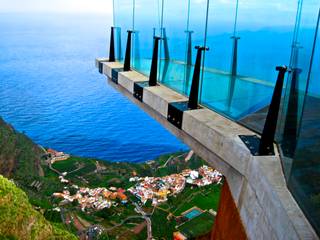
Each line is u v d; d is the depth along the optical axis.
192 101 5.07
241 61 4.26
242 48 4.22
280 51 3.66
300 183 2.67
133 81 6.88
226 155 3.97
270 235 2.94
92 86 165.00
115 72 8.00
